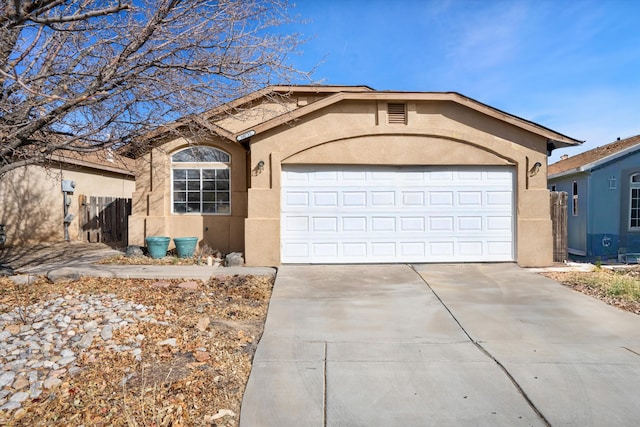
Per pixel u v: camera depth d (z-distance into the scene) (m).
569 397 3.56
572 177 13.43
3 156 6.16
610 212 12.21
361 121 9.02
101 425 3.06
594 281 7.50
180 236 10.35
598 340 4.89
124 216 15.51
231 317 5.66
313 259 9.00
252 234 8.85
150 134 7.77
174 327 5.03
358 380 3.87
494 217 9.13
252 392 3.62
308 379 3.88
